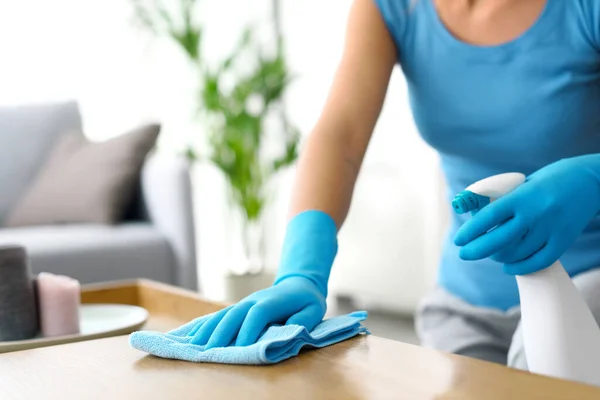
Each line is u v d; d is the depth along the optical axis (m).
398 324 3.29
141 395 0.66
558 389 0.63
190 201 2.53
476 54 1.15
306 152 1.09
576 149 1.15
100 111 3.72
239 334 0.78
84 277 2.35
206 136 3.80
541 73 1.11
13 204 2.85
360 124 1.13
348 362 0.74
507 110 1.14
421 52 1.20
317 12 3.86
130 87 3.80
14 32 3.48
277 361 0.74
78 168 2.72
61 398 0.66
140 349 0.79
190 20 3.60
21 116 2.97
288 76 3.83
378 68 1.18
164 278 2.53
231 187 3.74
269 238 4.27
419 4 1.19
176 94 3.95
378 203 3.51
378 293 3.56
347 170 1.08
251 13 4.12
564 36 1.10
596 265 1.13
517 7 1.13
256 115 3.63
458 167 1.26
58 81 3.59
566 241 0.80
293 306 0.83
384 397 0.63
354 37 1.20
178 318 1.27
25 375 0.74
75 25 3.63
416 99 1.24
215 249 4.15
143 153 2.70
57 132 2.98
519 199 0.80
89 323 1.23
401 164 3.39
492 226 0.79
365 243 3.60
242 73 4.03
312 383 0.67
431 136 1.24
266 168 3.70
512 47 1.12
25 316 1.16
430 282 3.29
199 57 3.60
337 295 3.79
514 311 1.19
